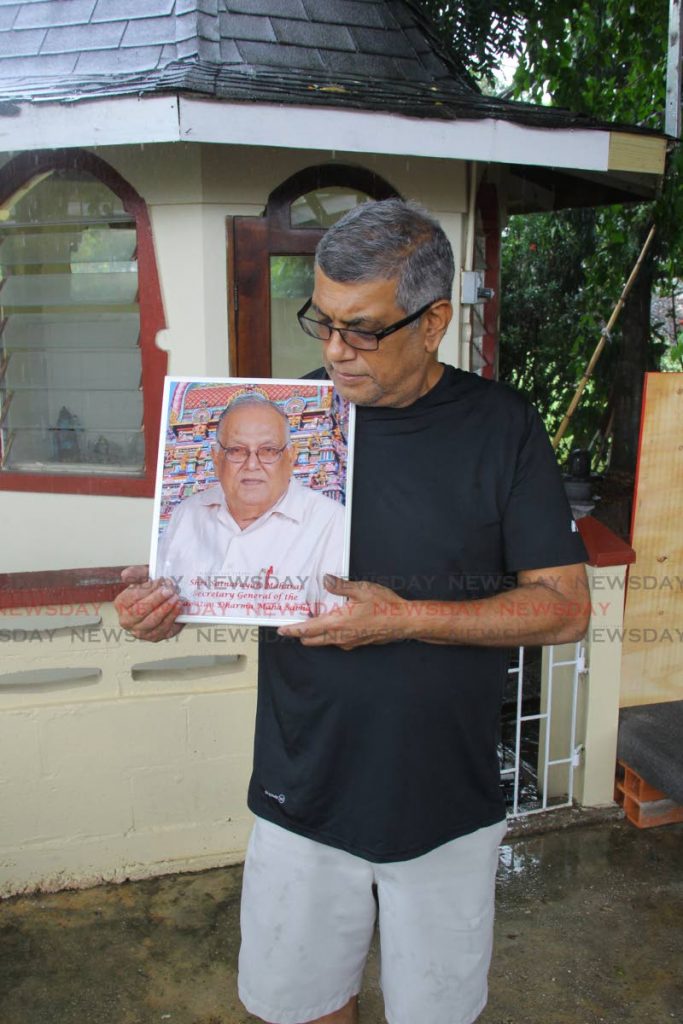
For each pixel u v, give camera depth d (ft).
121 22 12.10
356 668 5.26
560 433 19.71
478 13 19.77
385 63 12.73
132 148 11.66
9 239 12.80
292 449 5.42
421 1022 5.76
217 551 5.46
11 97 10.02
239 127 9.80
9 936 8.53
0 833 8.93
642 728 10.39
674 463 10.64
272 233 11.74
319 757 5.42
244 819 9.53
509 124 10.94
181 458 5.54
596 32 19.44
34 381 13.24
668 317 22.50
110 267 12.64
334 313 4.86
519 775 11.57
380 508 5.34
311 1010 6.01
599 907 8.96
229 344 11.81
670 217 17.21
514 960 8.23
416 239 4.84
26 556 13.44
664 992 7.86
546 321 24.30
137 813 9.21
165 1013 7.66
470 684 5.36
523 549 5.23
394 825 5.33
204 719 9.15
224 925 8.71
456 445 5.27
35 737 8.78
